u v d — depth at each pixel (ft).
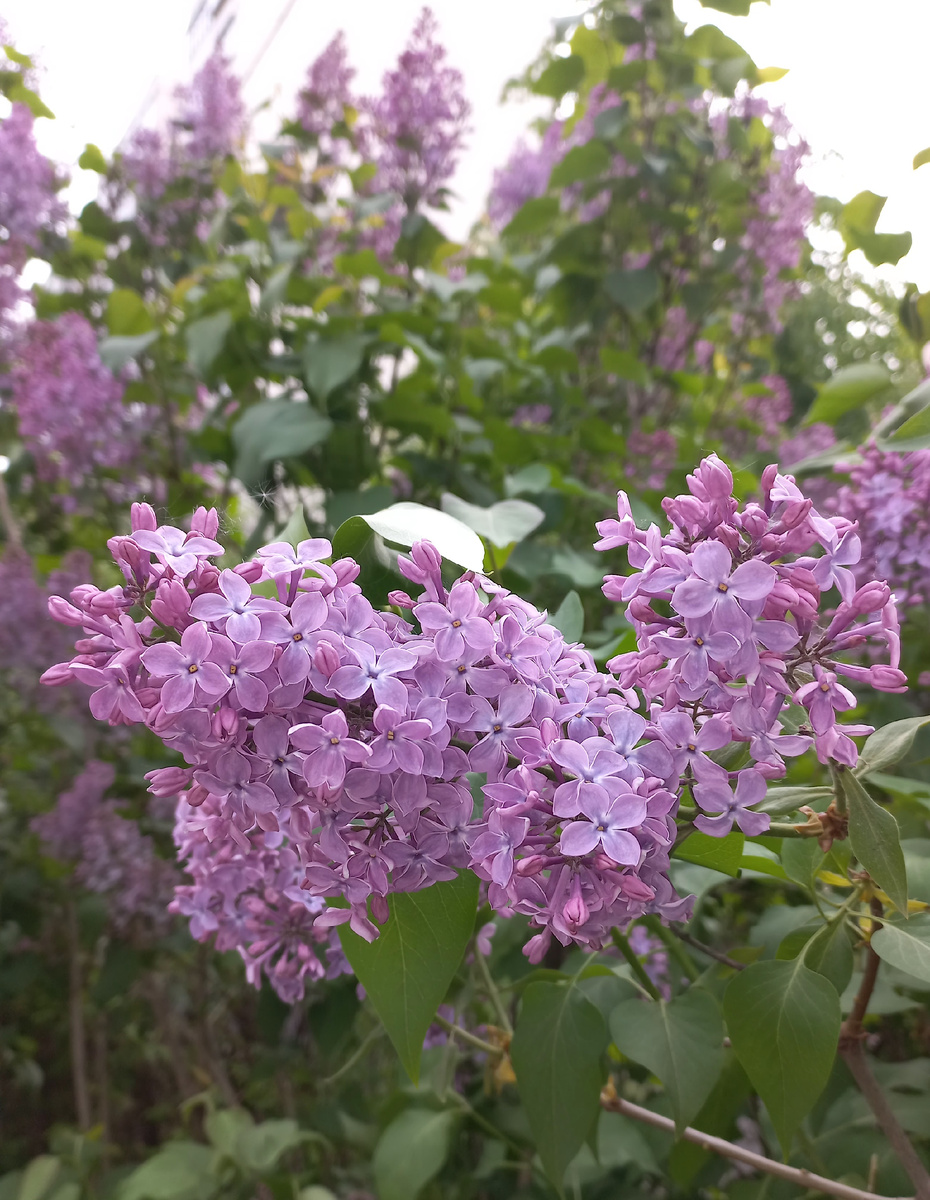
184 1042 2.07
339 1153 1.73
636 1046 0.72
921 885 0.82
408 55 2.03
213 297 1.73
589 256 1.97
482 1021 1.14
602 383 2.09
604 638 1.25
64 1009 2.09
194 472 2.08
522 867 0.57
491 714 0.59
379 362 1.90
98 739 1.86
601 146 1.84
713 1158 1.05
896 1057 1.19
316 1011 1.29
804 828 0.68
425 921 0.67
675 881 0.92
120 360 1.74
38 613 1.71
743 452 1.98
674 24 1.92
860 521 1.03
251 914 0.90
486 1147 1.20
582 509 1.78
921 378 1.27
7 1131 2.04
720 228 1.99
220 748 0.57
